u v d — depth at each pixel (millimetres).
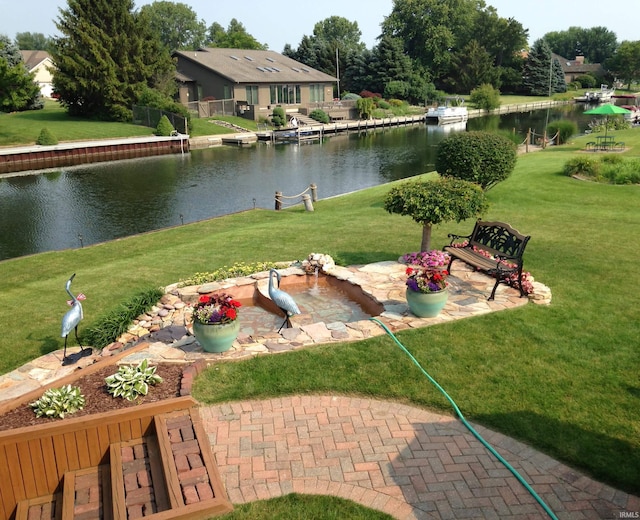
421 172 30766
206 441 5090
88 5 45656
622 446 5066
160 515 4207
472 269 10000
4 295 11047
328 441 5328
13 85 38969
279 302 7762
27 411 5520
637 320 7668
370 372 6492
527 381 6199
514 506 4438
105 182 28703
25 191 26375
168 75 49875
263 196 24875
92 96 46531
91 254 14367
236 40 94875
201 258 12516
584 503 4449
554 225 13758
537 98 83062
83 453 5121
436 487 4668
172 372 6449
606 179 19922
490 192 18328
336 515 4367
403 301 8609
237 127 49688
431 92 75438
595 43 133625
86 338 8680
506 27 87188
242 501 4539
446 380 6285
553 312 7992
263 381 6348
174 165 34375
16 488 4930
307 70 62625
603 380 6164
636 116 47281
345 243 13008
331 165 33844
